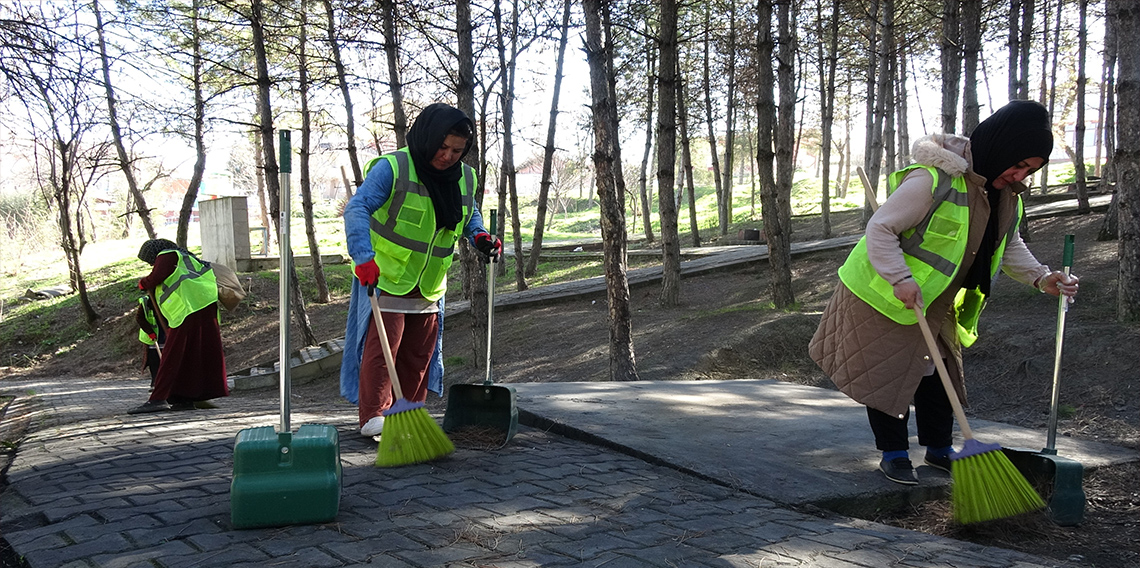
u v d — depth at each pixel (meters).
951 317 3.73
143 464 4.00
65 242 19.14
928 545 2.96
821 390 6.11
